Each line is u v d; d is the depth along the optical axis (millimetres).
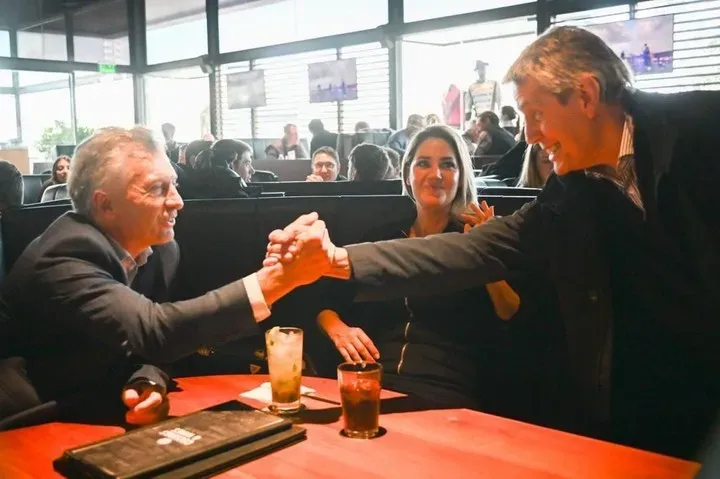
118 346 1289
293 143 7434
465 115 6852
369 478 1012
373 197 2029
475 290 1830
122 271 1384
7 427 1250
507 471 1036
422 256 1479
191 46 9484
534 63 1383
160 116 10203
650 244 1403
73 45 10609
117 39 10352
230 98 8914
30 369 1368
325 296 1841
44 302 1321
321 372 1839
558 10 5750
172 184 1414
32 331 1369
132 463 1016
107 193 1354
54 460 1097
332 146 6504
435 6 6664
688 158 1313
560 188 1557
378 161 3543
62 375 1365
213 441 1095
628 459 1083
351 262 1439
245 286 1306
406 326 1840
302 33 8016
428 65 7066
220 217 2014
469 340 1831
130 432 1141
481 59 6656
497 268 1534
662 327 1436
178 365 1737
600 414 1484
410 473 1028
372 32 7219
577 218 1472
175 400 1372
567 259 1492
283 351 1281
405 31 6906
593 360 1482
